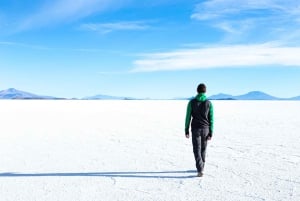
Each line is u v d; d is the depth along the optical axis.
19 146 11.45
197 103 6.94
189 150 10.52
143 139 13.05
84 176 7.36
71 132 15.45
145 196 5.86
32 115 27.09
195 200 5.61
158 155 9.69
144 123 19.95
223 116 25.58
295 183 6.59
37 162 8.80
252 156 9.38
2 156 9.66
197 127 6.96
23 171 7.83
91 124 19.36
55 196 5.91
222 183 6.66
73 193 6.09
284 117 24.25
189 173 7.52
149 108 40.16
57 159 9.20
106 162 8.77
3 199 5.75
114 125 18.77
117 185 6.62
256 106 47.31
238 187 6.36
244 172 7.54
